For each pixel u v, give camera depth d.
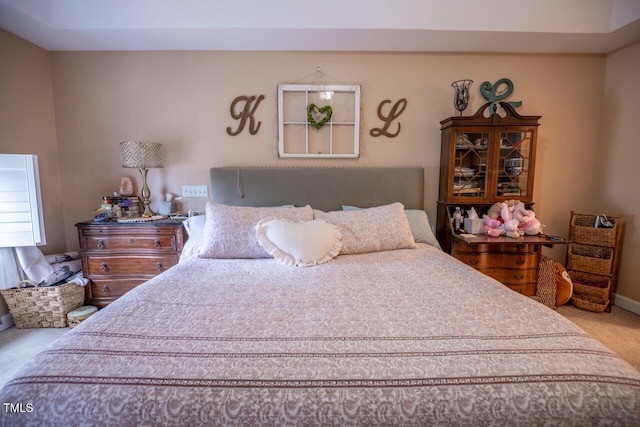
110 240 2.44
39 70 2.57
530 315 1.16
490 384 0.82
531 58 2.75
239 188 2.71
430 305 1.27
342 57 2.73
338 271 1.74
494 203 2.59
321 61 2.73
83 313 2.30
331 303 1.30
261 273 1.72
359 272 1.72
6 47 2.31
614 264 2.53
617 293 2.71
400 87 2.76
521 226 2.45
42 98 2.60
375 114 2.79
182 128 2.76
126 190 2.74
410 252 2.13
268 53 2.71
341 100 2.77
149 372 0.84
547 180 2.88
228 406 0.77
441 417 0.77
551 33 2.32
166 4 2.19
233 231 2.05
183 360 0.89
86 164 2.77
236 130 2.77
